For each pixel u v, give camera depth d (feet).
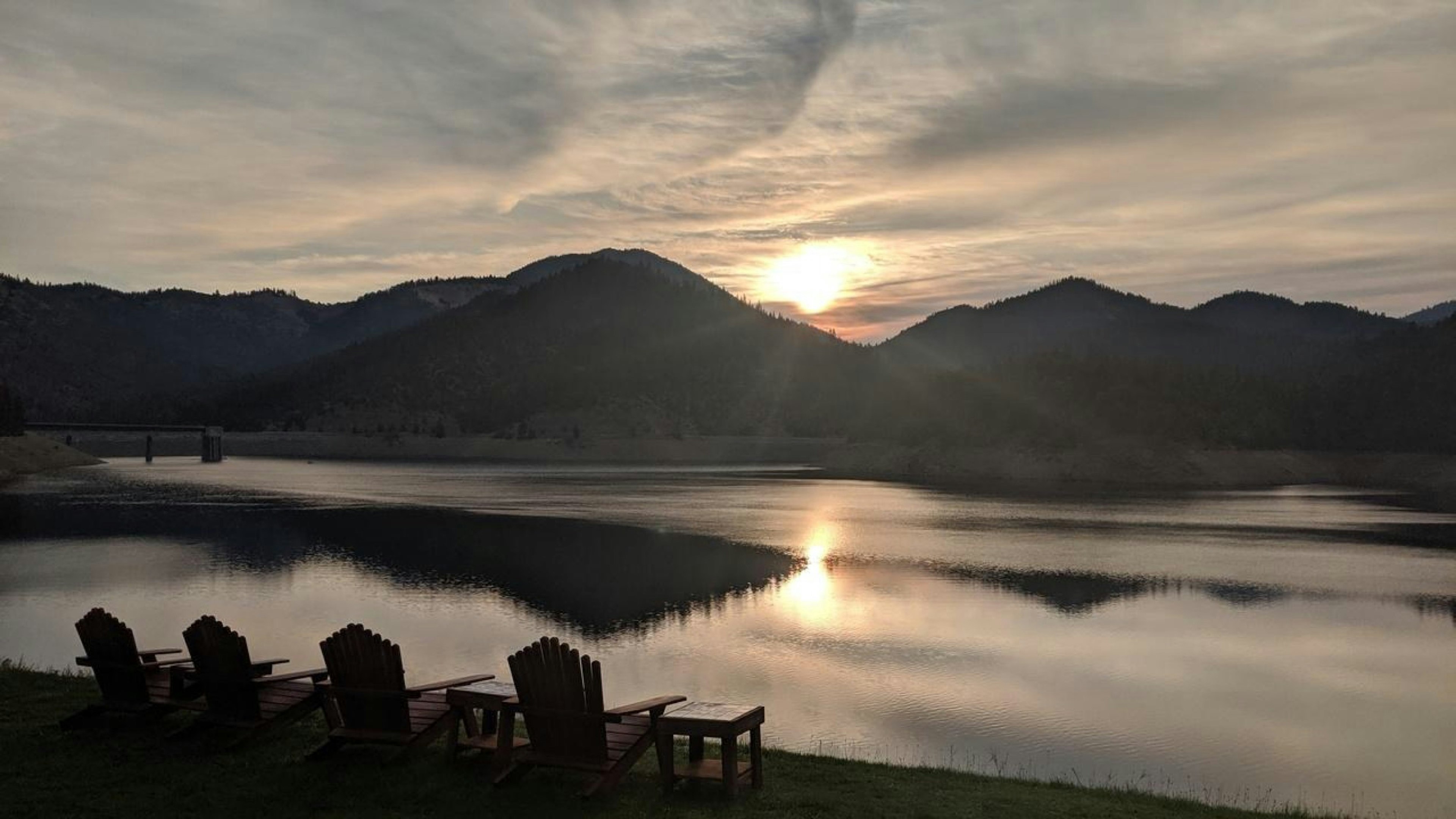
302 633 102.32
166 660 42.96
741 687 82.94
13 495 323.57
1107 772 62.39
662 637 103.96
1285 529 235.81
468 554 174.50
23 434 564.71
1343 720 76.48
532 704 31.68
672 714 33.04
